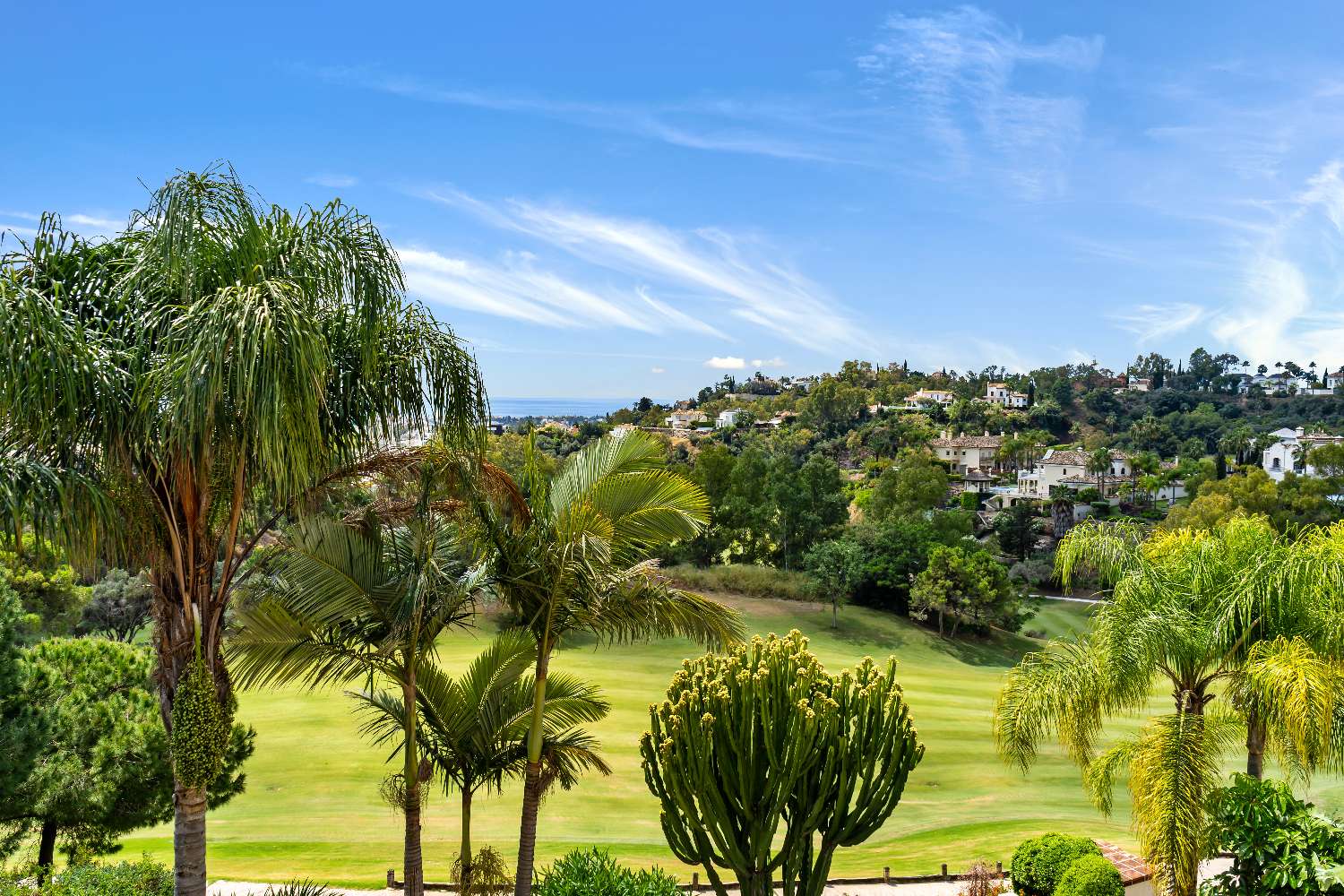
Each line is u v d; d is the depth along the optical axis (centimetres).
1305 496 7869
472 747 1138
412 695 1007
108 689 1466
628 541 1059
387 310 877
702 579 5709
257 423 717
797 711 911
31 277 781
